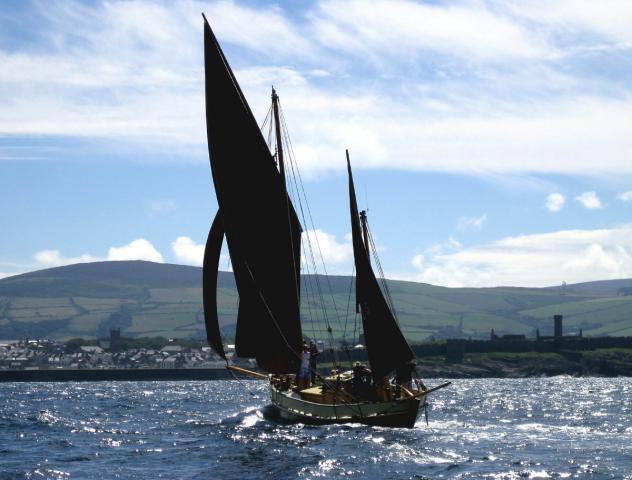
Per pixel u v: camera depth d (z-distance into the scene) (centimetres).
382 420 5562
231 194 5731
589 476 3916
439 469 4047
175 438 5397
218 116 5700
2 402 10500
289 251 5872
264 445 4844
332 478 3831
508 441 5212
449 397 12344
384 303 5641
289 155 6106
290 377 6122
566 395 13100
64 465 4247
